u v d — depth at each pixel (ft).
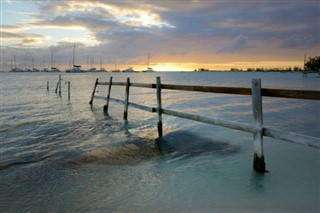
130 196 14.05
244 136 27.12
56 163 20.06
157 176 16.87
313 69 280.72
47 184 16.02
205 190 14.53
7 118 42.29
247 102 60.44
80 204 13.35
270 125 32.53
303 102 56.29
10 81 222.48
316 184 15.02
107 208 12.84
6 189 15.43
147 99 74.33
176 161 20.02
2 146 25.39
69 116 44.11
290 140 14.14
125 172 17.80
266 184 15.16
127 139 27.78
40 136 29.68
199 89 21.40
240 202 13.11
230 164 18.76
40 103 65.67
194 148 23.56
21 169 18.83
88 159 20.99
